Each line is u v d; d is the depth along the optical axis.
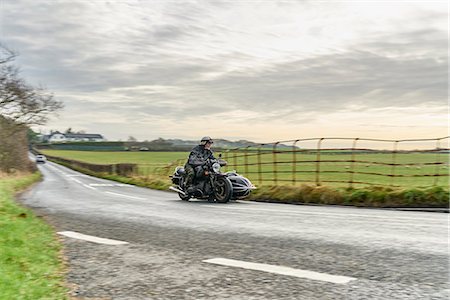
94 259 6.62
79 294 5.00
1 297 4.45
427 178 26.84
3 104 36.00
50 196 19.20
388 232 8.16
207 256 6.63
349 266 5.85
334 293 4.81
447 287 4.92
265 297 4.75
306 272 5.62
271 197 16.16
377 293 4.77
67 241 8.01
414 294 4.72
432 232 8.08
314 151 18.36
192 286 5.20
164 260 6.46
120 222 10.34
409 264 5.88
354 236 7.82
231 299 4.72
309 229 8.69
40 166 87.19
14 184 26.62
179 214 11.59
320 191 15.17
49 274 5.63
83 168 70.06
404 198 13.27
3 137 38.41
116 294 4.97
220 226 9.33
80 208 13.58
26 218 10.03
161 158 89.31
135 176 39.16
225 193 14.92
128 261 6.46
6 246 6.73
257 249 6.99
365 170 37.41
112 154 121.81
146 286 5.24
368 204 13.77
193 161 15.84
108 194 20.41
